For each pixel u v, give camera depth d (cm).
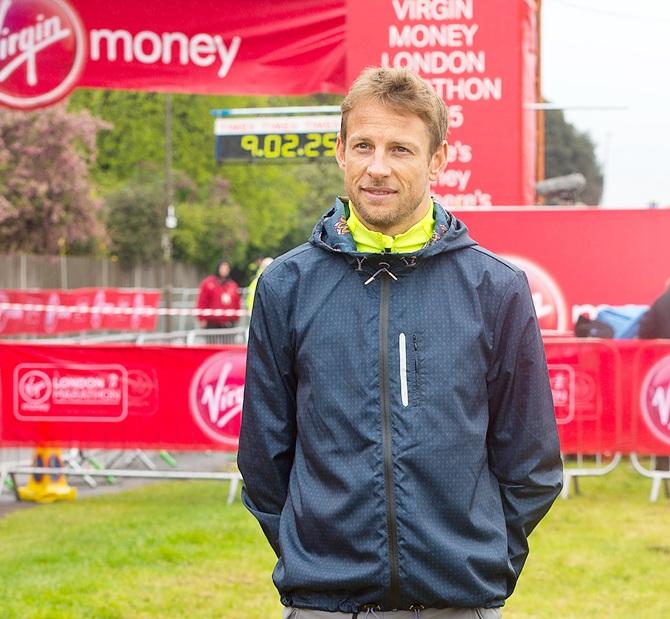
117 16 964
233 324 2120
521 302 269
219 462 1104
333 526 259
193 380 839
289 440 279
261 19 960
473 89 941
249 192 5194
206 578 619
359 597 262
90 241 3972
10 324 1780
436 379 260
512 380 269
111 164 4734
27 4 963
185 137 4806
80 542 711
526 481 271
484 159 945
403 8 939
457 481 258
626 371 820
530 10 1080
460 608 263
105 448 849
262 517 281
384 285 266
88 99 4666
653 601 570
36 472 865
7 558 664
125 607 560
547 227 943
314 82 966
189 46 964
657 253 944
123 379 845
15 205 3188
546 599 575
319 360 264
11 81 971
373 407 260
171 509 838
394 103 263
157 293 2561
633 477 953
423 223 270
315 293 270
